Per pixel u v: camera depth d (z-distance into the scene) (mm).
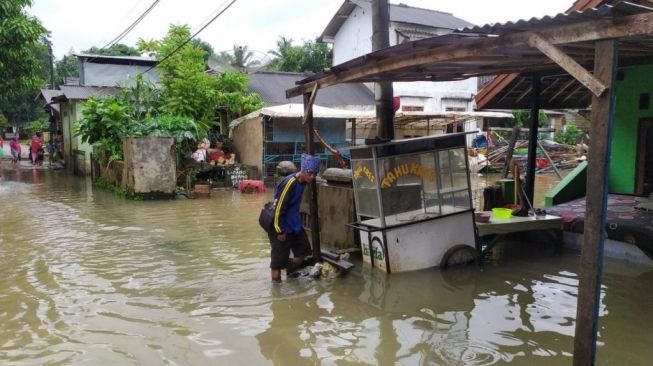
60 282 6164
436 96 23906
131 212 11336
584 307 3332
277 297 5637
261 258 7305
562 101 11133
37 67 17328
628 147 9375
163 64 18922
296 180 6012
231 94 18859
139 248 7891
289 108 16719
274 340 4527
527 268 6672
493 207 8836
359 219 6828
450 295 5676
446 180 6637
